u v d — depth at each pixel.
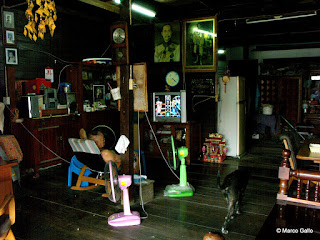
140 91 3.91
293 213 3.01
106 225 3.38
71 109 5.90
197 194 4.35
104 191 4.53
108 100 7.27
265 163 6.19
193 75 6.83
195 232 3.17
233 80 6.54
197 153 6.59
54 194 4.39
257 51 11.83
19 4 4.86
